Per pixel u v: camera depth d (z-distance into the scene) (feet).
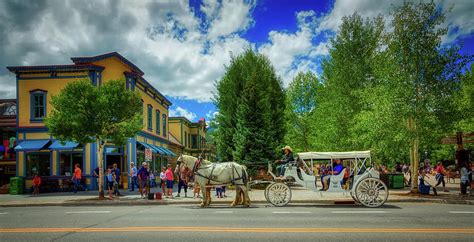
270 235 27.96
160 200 60.75
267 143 87.10
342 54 91.45
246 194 51.16
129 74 96.89
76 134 63.87
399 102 59.57
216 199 61.31
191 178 64.85
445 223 33.06
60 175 89.71
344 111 88.22
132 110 68.18
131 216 41.14
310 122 124.36
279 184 50.44
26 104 91.86
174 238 27.43
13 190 84.99
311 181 49.08
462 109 59.82
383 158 84.33
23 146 88.17
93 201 61.11
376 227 31.04
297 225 32.53
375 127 61.87
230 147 100.48
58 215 43.78
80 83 65.51
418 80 60.59
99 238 28.19
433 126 59.62
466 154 64.90
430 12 60.49
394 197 57.41
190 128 195.00
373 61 78.43
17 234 30.60
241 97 95.35
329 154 48.60
